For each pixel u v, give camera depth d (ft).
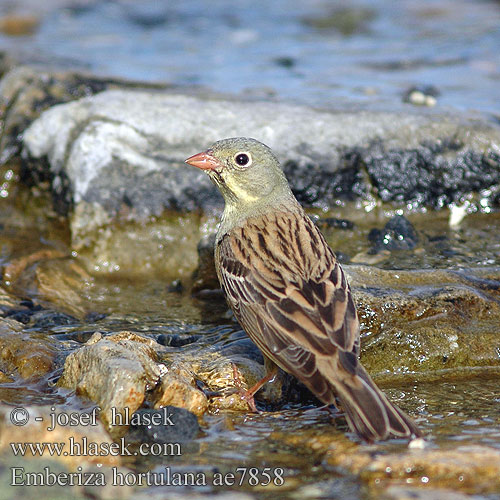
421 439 24.61
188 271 42.57
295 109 47.67
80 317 36.83
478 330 32.91
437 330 32.55
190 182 43.75
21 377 30.81
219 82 59.41
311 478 23.66
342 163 45.16
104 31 78.07
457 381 31.32
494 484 22.70
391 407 25.22
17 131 50.70
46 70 55.11
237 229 32.32
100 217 43.04
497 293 34.81
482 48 70.59
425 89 56.44
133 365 27.84
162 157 43.98
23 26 77.51
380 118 46.70
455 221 45.01
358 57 69.10
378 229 43.45
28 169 46.57
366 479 23.32
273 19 83.56
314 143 45.09
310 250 30.22
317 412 28.63
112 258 42.68
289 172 44.75
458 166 45.88
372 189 45.65
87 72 56.70
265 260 29.91
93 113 45.16
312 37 76.64
